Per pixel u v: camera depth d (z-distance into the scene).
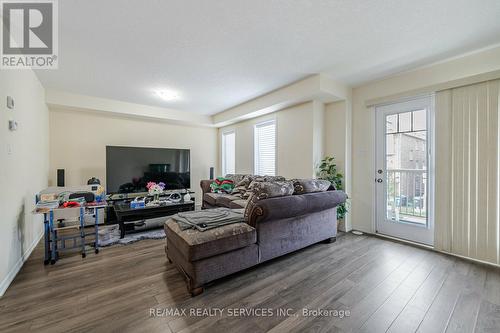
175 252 2.11
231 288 1.87
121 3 1.68
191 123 5.45
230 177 5.02
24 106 2.48
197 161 5.84
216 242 1.83
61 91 3.71
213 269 1.84
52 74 3.02
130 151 4.40
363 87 3.44
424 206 2.86
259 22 1.93
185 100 4.29
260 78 3.22
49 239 2.37
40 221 3.09
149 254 2.57
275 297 1.74
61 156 4.08
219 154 6.14
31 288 1.85
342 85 3.39
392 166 3.16
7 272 1.89
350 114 3.54
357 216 3.54
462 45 2.29
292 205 2.27
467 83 2.40
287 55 2.53
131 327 1.41
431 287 1.88
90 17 1.85
